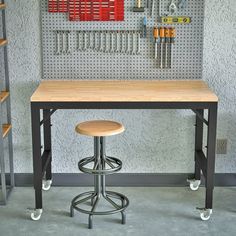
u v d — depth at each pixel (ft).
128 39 12.52
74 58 12.64
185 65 12.67
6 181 13.37
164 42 12.50
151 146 13.20
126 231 11.02
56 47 12.57
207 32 12.52
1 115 11.66
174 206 12.21
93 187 13.30
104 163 11.25
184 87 11.91
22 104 12.93
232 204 12.30
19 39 12.56
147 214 11.79
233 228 11.16
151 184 13.35
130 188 13.23
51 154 13.04
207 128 11.98
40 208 11.45
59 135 13.10
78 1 12.30
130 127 13.07
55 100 10.85
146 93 11.27
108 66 12.67
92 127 11.03
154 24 12.50
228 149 13.24
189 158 13.28
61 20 12.46
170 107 10.95
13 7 12.40
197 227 11.21
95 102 10.90
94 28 12.51
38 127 11.02
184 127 13.10
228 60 12.68
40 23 12.49
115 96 11.00
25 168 13.29
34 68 12.71
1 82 12.69
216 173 13.34
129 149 13.20
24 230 11.07
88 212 11.12
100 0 12.30
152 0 12.35
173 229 11.12
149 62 12.65
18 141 13.14
